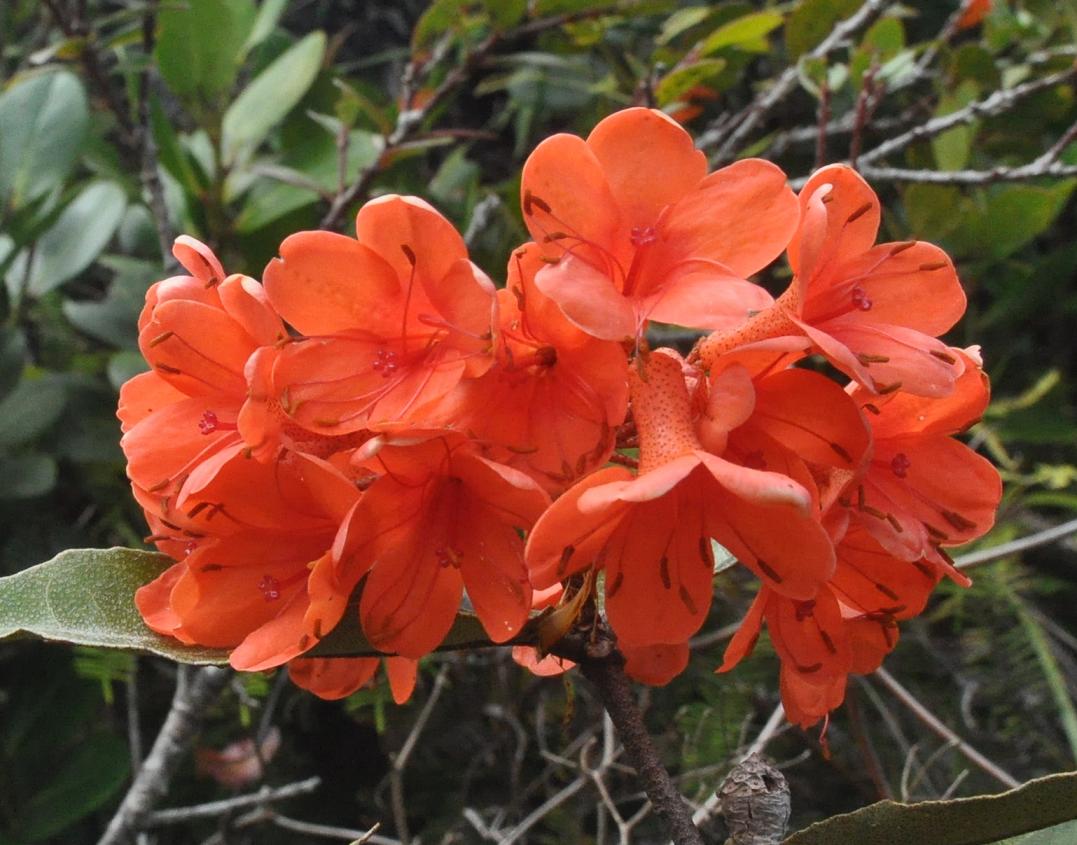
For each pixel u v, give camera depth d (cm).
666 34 50
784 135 55
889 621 27
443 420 24
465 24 49
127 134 51
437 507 25
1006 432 60
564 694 53
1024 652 54
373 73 79
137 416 28
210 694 43
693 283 24
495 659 51
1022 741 54
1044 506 69
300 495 25
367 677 29
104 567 28
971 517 26
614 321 23
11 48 68
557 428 24
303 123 56
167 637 27
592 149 25
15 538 57
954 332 62
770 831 25
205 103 51
